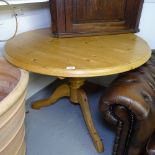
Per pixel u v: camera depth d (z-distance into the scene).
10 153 0.67
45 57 0.90
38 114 1.46
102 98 0.84
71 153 1.16
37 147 1.19
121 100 0.77
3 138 0.59
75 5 1.04
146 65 1.04
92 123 1.26
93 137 1.20
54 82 1.79
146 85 0.88
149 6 1.33
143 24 1.40
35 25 1.36
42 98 1.61
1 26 1.13
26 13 1.26
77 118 1.43
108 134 1.30
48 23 1.46
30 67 0.82
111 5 1.10
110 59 0.88
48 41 1.09
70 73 0.78
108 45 1.05
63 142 1.23
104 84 1.73
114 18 1.15
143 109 0.75
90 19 1.11
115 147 0.96
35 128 1.33
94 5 1.07
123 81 0.88
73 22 1.09
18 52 0.94
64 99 1.63
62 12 1.04
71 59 0.88
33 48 1.00
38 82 1.63
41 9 1.36
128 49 1.00
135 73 0.95
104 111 0.84
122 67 0.82
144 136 0.83
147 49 1.01
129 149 0.89
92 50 0.98
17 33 1.24
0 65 0.88
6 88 0.87
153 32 1.43
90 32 1.14
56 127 1.35
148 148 0.76
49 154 1.14
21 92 0.65
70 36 1.13
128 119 0.83
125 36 1.19
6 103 0.57
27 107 1.52
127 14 1.16
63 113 1.48
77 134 1.29
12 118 0.61
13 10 1.16
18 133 0.70
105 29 1.17
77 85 1.29
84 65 0.82
